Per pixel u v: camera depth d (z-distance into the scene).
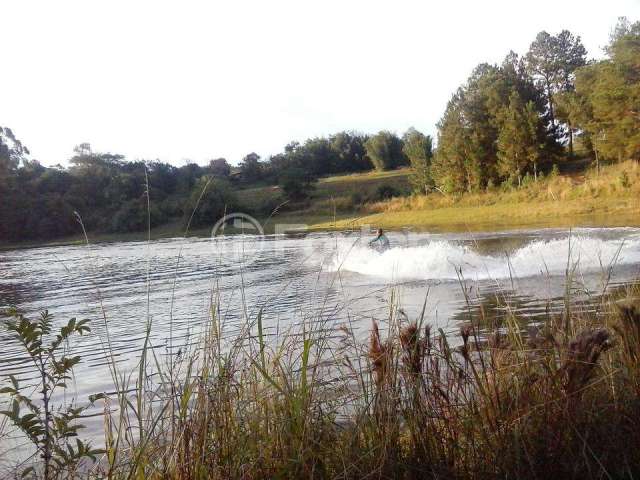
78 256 40.34
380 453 3.02
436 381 3.36
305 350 3.41
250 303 12.10
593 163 54.47
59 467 2.89
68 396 6.66
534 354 3.46
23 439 4.66
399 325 3.57
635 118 45.84
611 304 4.48
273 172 69.94
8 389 2.88
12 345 10.53
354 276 16.17
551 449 2.91
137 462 2.80
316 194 55.22
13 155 87.94
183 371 4.00
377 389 3.28
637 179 39.06
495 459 2.90
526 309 8.89
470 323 3.72
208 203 46.91
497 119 55.50
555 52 66.44
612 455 2.88
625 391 3.23
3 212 72.19
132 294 16.98
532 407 3.05
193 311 12.43
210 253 32.06
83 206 75.56
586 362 3.04
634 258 14.85
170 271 23.52
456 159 55.06
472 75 61.47
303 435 2.99
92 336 10.68
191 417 3.11
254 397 3.30
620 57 46.59
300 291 13.29
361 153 79.38
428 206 50.88
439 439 3.12
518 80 61.06
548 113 65.19
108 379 7.33
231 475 2.93
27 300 17.67
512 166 53.28
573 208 38.50
